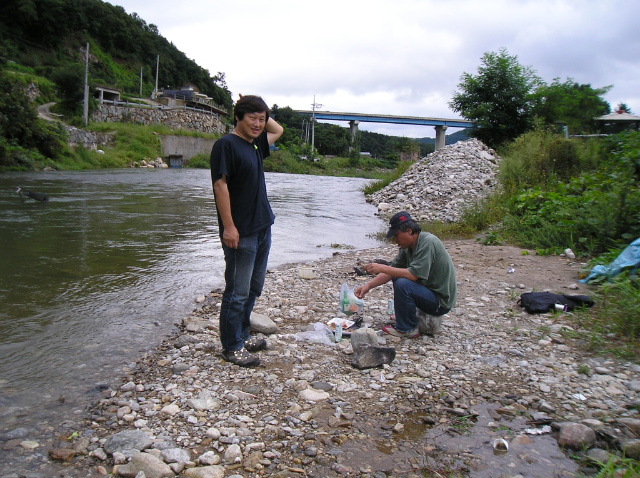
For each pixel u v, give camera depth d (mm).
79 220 10477
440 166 16188
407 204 13781
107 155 34656
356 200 17734
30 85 39969
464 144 18312
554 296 5051
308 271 6543
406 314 4277
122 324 4668
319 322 4578
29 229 9172
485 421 2996
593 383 3438
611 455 2582
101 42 68938
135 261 7168
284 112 92250
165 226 10266
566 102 22875
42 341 4191
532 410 3119
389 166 80938
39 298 5320
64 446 2676
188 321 4703
